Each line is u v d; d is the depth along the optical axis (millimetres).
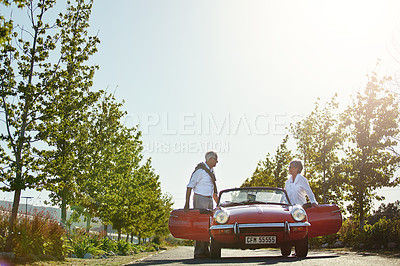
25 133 9961
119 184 22203
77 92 13227
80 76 13133
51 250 10211
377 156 22625
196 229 8570
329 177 25641
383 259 6723
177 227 8695
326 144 26109
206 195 8703
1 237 8953
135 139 23688
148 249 29734
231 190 9016
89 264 8922
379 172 22156
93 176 18922
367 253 10227
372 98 22422
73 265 8711
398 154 21984
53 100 10500
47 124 10250
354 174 22828
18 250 9156
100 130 20250
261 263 6059
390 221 13805
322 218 8547
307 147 26766
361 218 22062
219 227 7352
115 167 21438
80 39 12758
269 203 8586
